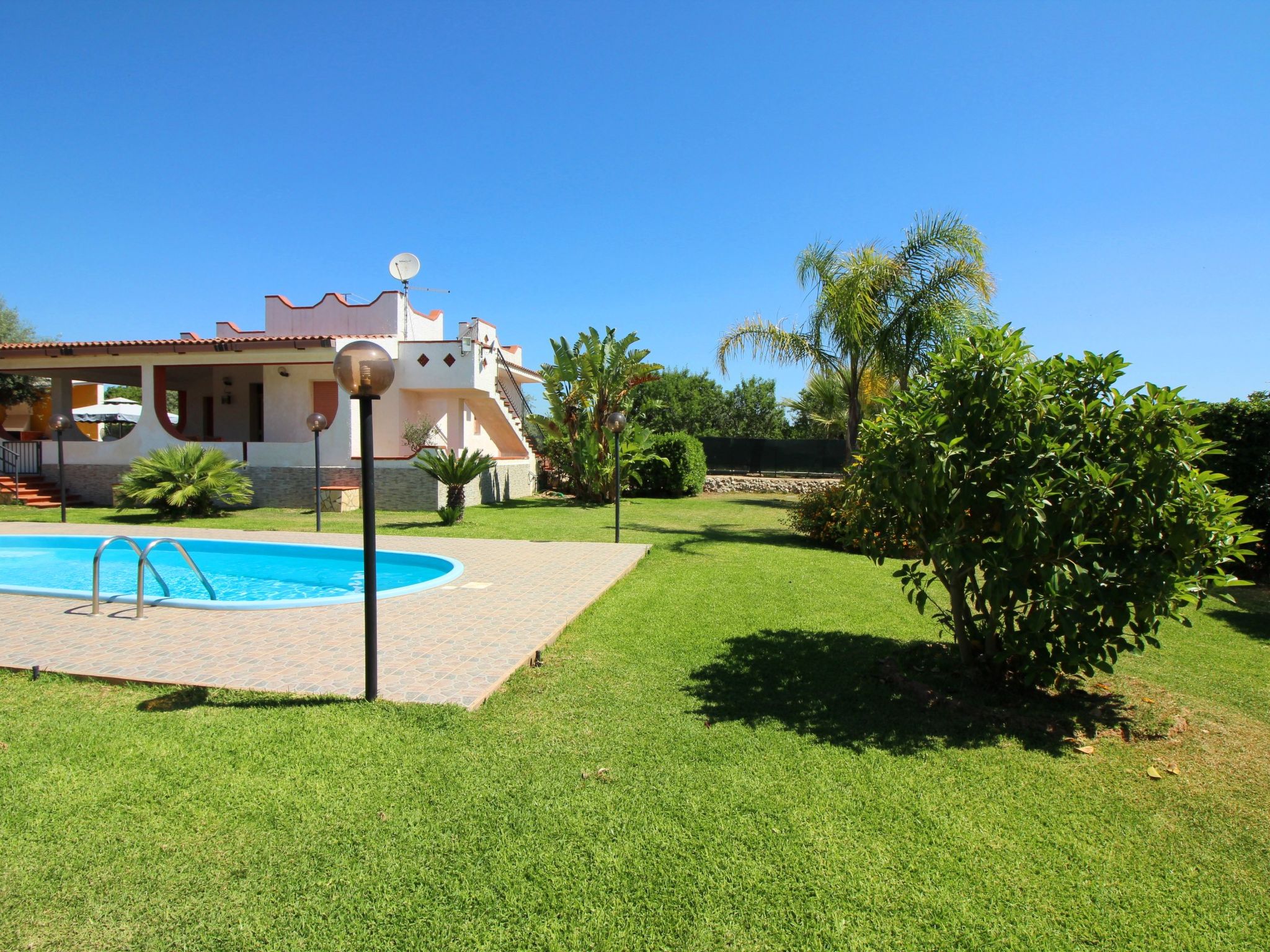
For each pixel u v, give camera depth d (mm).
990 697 4234
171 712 3895
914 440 4141
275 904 2338
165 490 13906
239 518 14516
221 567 10328
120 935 2193
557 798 3031
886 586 7824
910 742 3689
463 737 3627
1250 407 9164
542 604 6602
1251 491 9078
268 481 16406
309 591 8648
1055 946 2244
